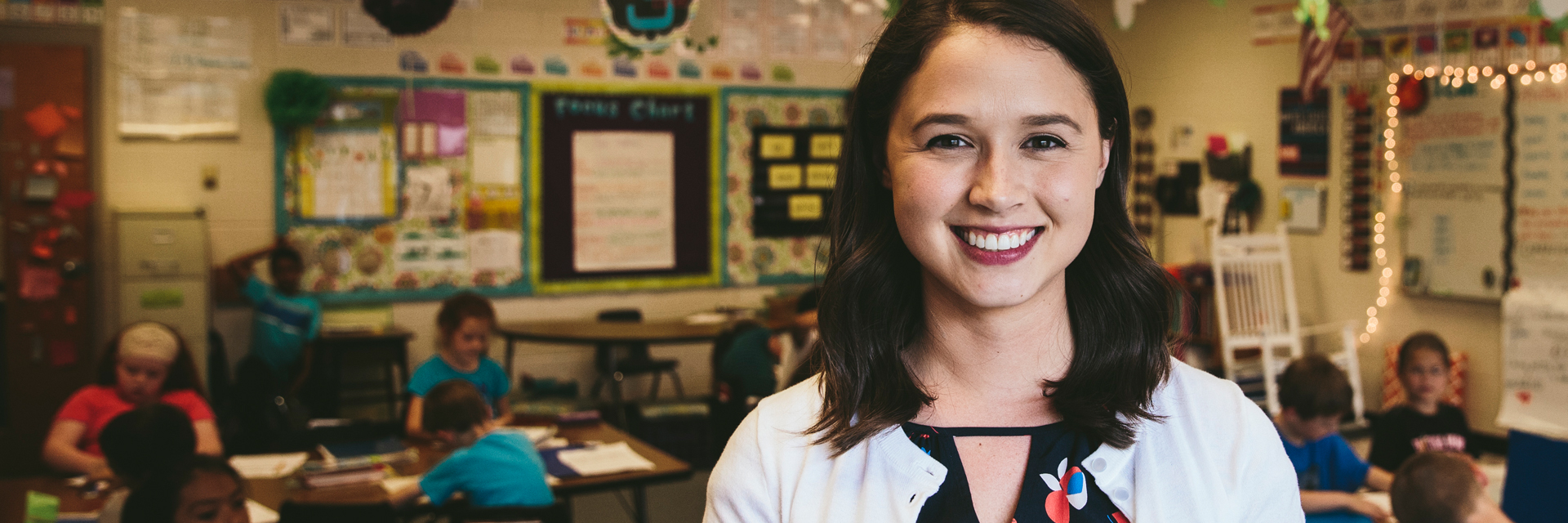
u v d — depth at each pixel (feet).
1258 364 21.21
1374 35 20.94
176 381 12.18
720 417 16.21
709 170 25.21
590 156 24.20
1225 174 23.94
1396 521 8.86
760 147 25.59
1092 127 2.69
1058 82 2.61
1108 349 2.85
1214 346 22.43
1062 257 2.68
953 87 2.60
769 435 2.98
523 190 23.67
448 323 14.34
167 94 20.84
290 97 21.13
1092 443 2.79
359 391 22.34
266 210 21.70
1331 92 21.79
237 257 21.13
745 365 16.25
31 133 19.95
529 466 10.71
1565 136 17.74
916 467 2.77
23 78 19.85
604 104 24.21
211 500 7.93
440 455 12.71
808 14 25.82
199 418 12.08
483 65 23.18
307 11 21.75
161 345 11.81
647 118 24.57
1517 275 18.52
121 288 20.18
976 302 2.67
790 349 15.80
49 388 20.16
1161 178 25.45
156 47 20.72
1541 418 12.95
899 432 2.82
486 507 10.00
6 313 19.90
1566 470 9.00
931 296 2.89
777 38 25.57
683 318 24.67
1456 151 19.52
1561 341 12.81
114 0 20.44
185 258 20.54
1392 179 20.76
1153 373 2.84
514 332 21.72
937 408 2.89
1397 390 20.66
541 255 23.93
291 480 11.57
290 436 13.25
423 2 13.11
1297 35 22.21
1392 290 20.90
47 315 20.10
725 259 25.50
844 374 2.91
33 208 20.01
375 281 22.59
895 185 2.75
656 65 24.56
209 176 21.21
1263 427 2.81
